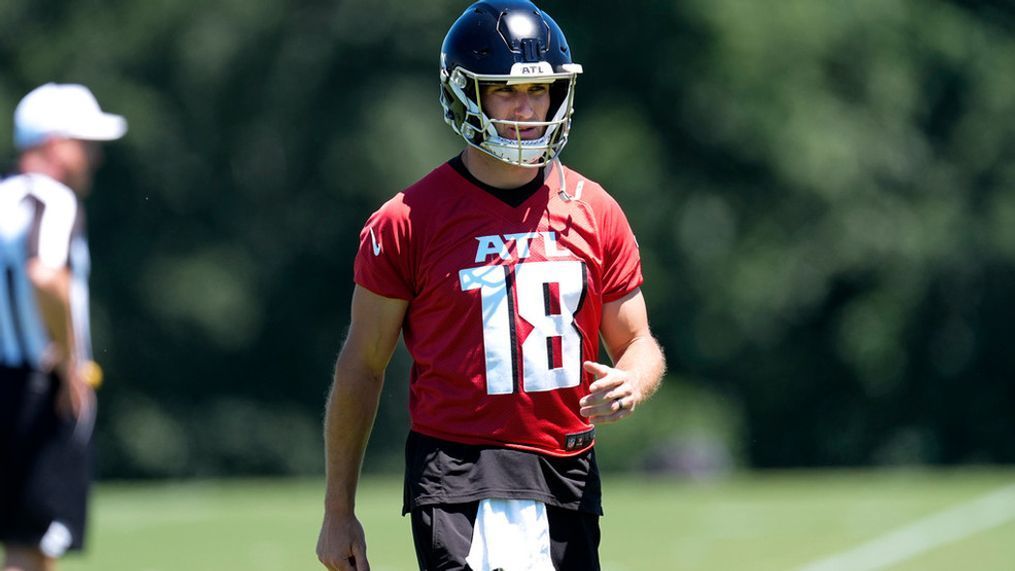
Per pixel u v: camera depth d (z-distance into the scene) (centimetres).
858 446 10250
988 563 3234
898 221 9656
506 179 1580
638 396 1549
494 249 1559
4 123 8981
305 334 9712
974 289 10012
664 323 9675
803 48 9700
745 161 9669
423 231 1566
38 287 2048
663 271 9606
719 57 9669
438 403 1570
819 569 3198
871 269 9838
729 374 9931
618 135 9594
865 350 9969
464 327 1555
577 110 9825
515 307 1552
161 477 9462
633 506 4169
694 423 9388
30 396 2078
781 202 9731
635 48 9825
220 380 9625
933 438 10244
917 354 10119
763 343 9931
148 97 9288
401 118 9219
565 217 1581
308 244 9650
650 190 9588
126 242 9344
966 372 10150
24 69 9250
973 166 10006
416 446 1593
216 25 9394
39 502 2075
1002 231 9850
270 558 3359
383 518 3947
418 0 9419
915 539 3512
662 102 9825
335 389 1612
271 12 9481
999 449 10256
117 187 9362
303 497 4775
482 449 1560
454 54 1567
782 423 10269
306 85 9525
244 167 9600
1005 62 10119
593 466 1608
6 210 2067
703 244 9712
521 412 1557
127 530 3781
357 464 1642
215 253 9450
